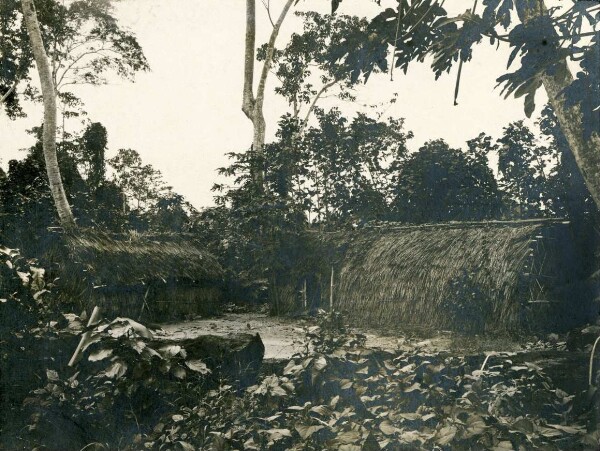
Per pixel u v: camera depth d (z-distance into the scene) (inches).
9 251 161.0
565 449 103.7
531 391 126.1
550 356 147.0
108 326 140.1
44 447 130.6
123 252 457.7
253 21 600.1
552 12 110.7
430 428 115.7
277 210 527.2
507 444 103.8
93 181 626.2
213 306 531.8
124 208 641.6
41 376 147.4
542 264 357.7
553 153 417.4
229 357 156.6
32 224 403.5
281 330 389.4
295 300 507.5
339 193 565.0
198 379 151.6
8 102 522.0
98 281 416.2
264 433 123.8
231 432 126.6
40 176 573.6
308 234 526.0
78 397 140.6
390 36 134.2
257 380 155.3
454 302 393.1
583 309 317.7
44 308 158.4
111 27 479.2
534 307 354.6
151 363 141.0
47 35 514.9
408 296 423.8
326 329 180.5
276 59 682.8
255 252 532.1
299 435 123.7
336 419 121.1
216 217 590.6
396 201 548.4
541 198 428.8
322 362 142.4
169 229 609.6
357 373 143.3
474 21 118.3
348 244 494.3
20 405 142.6
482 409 112.7
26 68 530.0
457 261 409.7
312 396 140.9
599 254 145.9
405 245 461.4
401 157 565.3
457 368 138.1
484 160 508.4
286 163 575.2
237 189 569.6
